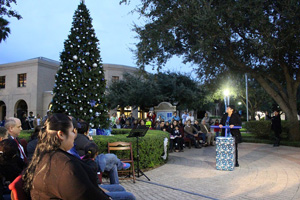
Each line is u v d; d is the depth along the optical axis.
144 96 23.30
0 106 32.03
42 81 28.86
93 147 3.66
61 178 1.49
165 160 8.60
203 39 11.04
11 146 3.06
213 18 10.08
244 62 14.18
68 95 7.79
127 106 25.62
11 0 12.46
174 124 11.93
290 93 14.11
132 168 6.04
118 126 14.78
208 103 29.66
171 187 5.37
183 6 10.79
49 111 7.88
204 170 7.18
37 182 1.57
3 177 3.06
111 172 5.05
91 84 8.16
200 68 14.93
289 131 13.92
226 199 4.55
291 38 11.54
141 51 11.89
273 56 12.53
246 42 12.70
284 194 4.80
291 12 10.27
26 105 30.81
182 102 25.48
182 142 11.57
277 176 6.31
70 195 1.48
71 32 8.27
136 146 6.84
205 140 13.46
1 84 30.81
